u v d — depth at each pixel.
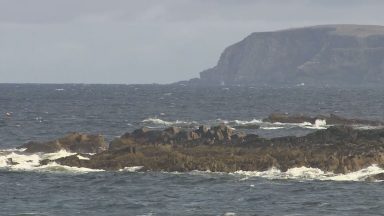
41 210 80.94
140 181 98.06
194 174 102.69
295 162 103.12
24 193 91.00
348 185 93.06
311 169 101.19
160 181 97.81
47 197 88.50
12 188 94.25
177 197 87.31
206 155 110.00
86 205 83.56
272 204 82.62
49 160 113.50
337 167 100.56
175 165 106.12
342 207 80.81
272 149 111.69
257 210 79.62
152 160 108.75
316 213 77.88
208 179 98.50
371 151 106.38
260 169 103.12
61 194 90.31
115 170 107.56
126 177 101.19
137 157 110.88
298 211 79.00
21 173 105.75
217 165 104.69
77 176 102.94
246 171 103.38
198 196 87.69
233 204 82.94
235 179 98.19
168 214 78.06
